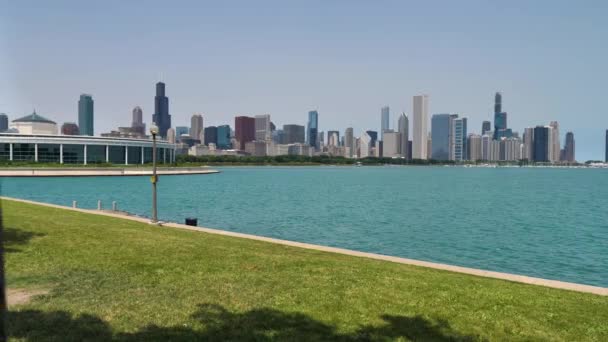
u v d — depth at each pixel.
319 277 11.91
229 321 8.34
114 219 26.36
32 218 22.83
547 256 26.72
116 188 88.94
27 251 14.14
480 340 7.87
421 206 60.16
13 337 7.36
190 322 8.27
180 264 13.05
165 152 190.38
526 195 85.88
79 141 149.75
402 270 13.64
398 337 7.82
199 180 133.12
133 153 169.00
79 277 11.27
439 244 30.52
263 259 14.16
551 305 10.01
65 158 147.62
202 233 21.45
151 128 24.88
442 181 150.00
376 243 30.61
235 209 52.81
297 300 9.76
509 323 8.72
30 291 10.05
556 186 123.75
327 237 32.97
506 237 34.03
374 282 11.54
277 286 10.87
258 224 39.94
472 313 9.23
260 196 74.19
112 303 9.27
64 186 92.75
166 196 71.62
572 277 21.73
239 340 7.46
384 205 60.88
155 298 9.69
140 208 52.66
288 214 48.22
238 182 124.69
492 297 10.41
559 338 8.09
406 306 9.54
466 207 59.69
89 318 8.34
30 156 141.25
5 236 16.67
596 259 25.95
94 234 18.08
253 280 11.40
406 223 41.84
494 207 60.12
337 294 10.30
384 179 163.38
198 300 9.61
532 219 46.62
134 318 8.41
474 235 34.81
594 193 93.25
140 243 16.31
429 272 13.59
